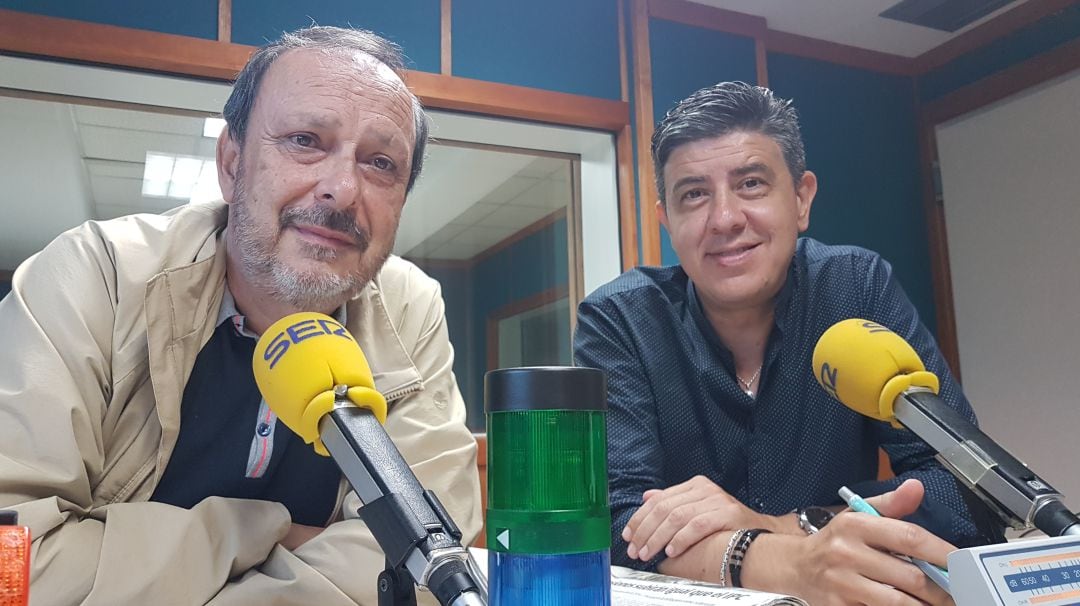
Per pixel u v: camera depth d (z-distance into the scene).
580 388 0.47
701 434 1.42
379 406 0.60
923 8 2.88
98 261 1.02
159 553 0.84
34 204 3.23
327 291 1.03
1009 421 2.90
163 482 1.07
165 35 2.13
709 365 1.40
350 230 1.03
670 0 2.73
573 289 2.81
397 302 1.24
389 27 2.39
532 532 0.46
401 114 1.08
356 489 0.54
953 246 3.11
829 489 1.37
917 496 0.80
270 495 1.12
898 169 3.18
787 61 3.02
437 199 3.89
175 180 3.18
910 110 3.25
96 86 2.20
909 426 0.72
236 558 0.87
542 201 3.74
